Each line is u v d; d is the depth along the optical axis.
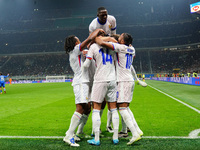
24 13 66.62
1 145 2.85
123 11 62.97
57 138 3.41
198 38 48.25
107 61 2.96
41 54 54.78
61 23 62.31
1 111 6.45
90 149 2.71
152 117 5.07
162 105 7.10
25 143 2.96
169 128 3.96
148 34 55.34
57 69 49.50
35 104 8.10
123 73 3.11
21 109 6.83
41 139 3.27
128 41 3.15
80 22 62.16
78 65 3.08
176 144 2.80
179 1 57.75
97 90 2.93
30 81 45.69
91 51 2.93
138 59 50.38
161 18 56.66
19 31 60.16
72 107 7.14
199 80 16.98
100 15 3.59
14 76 47.78
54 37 57.47
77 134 3.55
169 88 15.61
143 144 2.87
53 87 21.91
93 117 2.94
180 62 46.94
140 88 16.66
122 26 57.69
